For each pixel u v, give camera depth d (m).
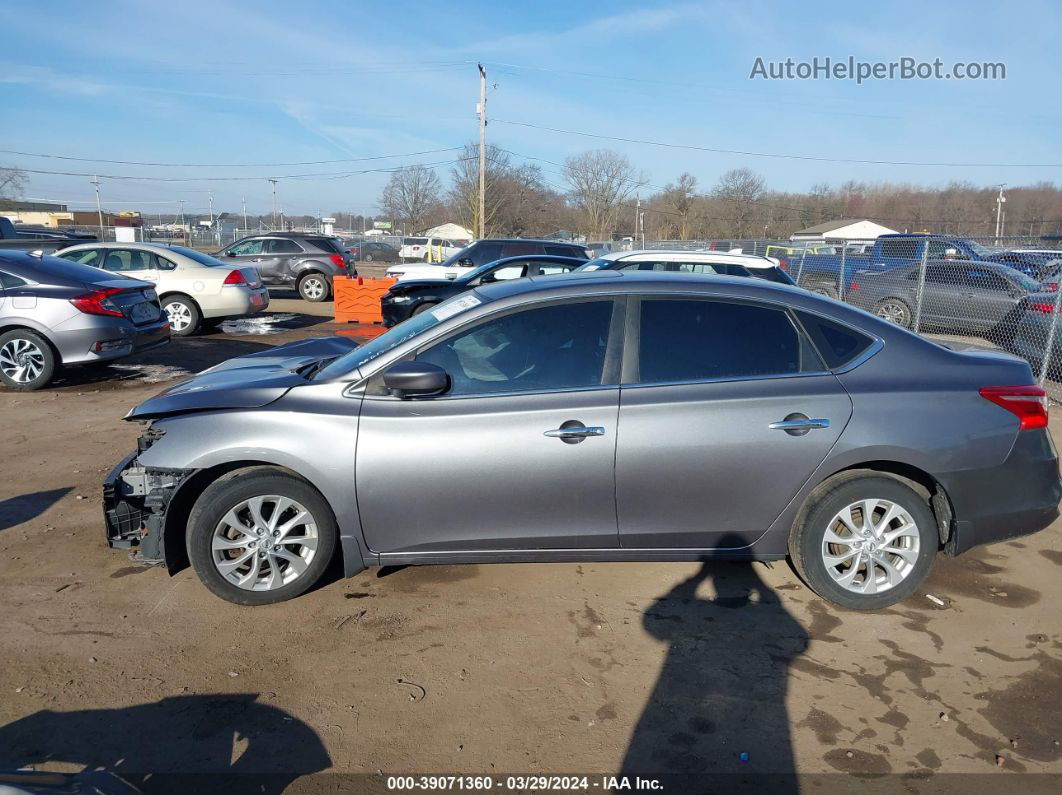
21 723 3.01
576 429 3.66
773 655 3.51
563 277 4.19
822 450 3.70
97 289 8.84
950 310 13.46
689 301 3.91
